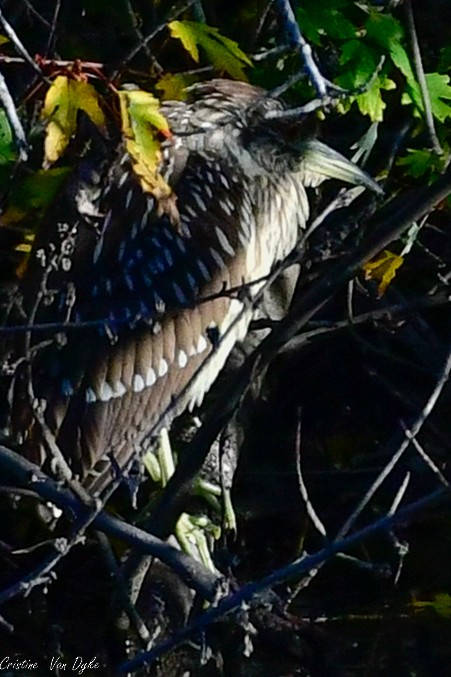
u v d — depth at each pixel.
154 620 10.99
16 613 12.20
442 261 12.19
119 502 11.73
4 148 9.57
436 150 10.60
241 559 13.41
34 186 10.04
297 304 8.33
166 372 10.64
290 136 11.18
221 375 11.84
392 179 12.00
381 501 13.66
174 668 11.03
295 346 12.95
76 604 12.30
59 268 9.84
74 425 10.35
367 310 13.04
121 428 10.55
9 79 11.16
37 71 7.53
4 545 11.52
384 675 11.98
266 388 13.64
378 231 7.93
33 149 10.51
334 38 10.62
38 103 9.40
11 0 11.59
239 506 13.56
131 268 10.56
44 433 7.43
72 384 10.35
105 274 10.50
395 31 10.25
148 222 10.63
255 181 11.15
